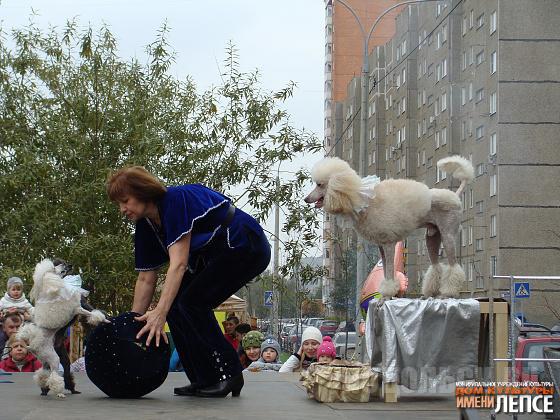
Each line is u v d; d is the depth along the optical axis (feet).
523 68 164.76
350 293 131.44
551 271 163.22
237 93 62.44
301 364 32.65
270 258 20.15
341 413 18.15
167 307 18.67
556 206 164.04
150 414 16.79
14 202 58.39
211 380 19.99
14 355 30.30
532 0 164.45
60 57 61.16
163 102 61.98
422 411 18.76
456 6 189.47
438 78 201.87
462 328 20.89
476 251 174.91
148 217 19.42
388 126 254.88
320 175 21.20
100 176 56.65
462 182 22.85
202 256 19.99
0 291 52.24
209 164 61.93
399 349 20.71
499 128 165.27
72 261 54.44
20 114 60.03
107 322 19.21
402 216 21.31
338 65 337.52
